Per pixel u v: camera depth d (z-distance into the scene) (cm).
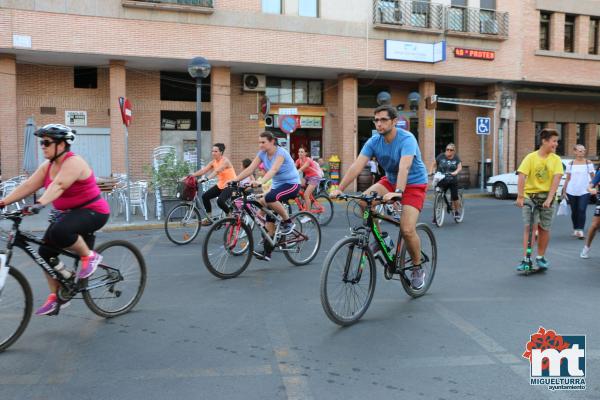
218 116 1930
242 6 1850
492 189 1958
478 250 859
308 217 754
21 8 1605
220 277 653
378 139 505
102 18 1688
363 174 2089
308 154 2211
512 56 2289
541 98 2533
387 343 421
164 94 1998
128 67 1902
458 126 2416
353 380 351
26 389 336
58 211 452
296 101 2169
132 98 1933
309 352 401
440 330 453
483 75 2234
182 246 925
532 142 2536
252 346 415
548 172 674
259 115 2086
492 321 479
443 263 752
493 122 2356
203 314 503
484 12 2219
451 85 2377
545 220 684
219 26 1823
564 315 498
